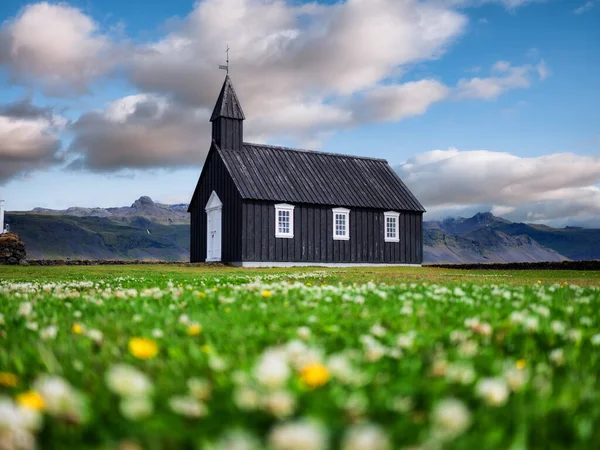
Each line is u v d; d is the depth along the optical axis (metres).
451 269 32.44
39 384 2.91
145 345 3.39
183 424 2.25
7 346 4.28
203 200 40.75
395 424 2.21
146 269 28.50
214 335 4.46
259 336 4.36
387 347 3.99
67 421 2.23
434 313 5.81
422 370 3.26
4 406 1.92
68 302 7.48
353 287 10.20
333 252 38.16
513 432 2.30
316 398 2.46
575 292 8.98
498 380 2.83
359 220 39.56
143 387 2.38
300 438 1.55
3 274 23.39
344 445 1.77
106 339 4.41
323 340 4.22
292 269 30.66
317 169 40.59
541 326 4.89
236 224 35.78
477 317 5.29
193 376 3.10
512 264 33.34
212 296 7.80
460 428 1.98
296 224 36.97
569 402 2.66
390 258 40.53
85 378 3.11
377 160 44.81
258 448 1.86
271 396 2.27
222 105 38.56
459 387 2.84
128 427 2.20
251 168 37.69
